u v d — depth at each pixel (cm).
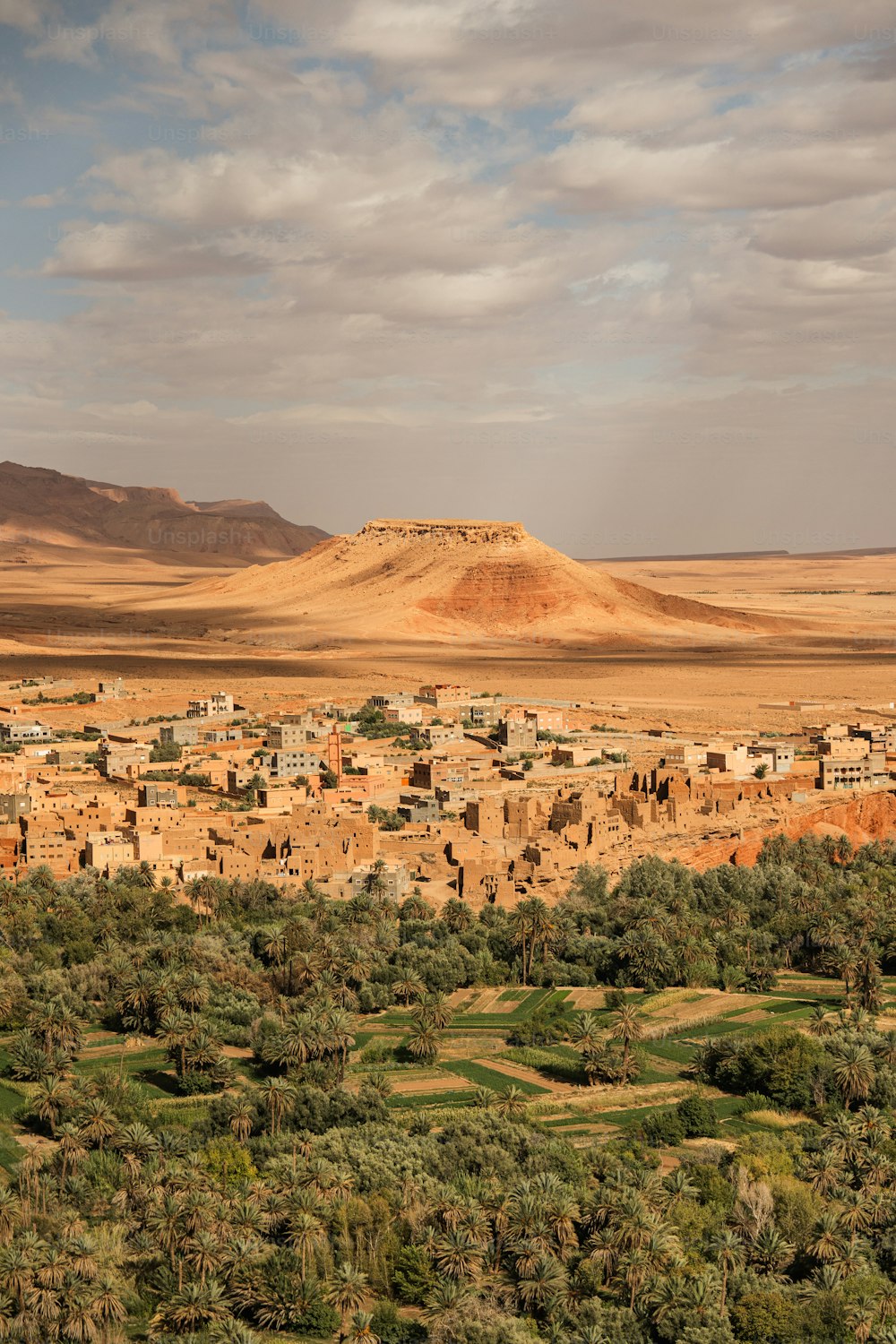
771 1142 13562
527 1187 11794
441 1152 13025
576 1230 11769
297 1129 13825
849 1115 14612
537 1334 10631
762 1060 15350
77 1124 13325
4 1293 10775
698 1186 12400
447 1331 10419
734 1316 10756
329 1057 15688
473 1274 11294
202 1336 10506
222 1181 12388
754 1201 12075
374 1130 13562
